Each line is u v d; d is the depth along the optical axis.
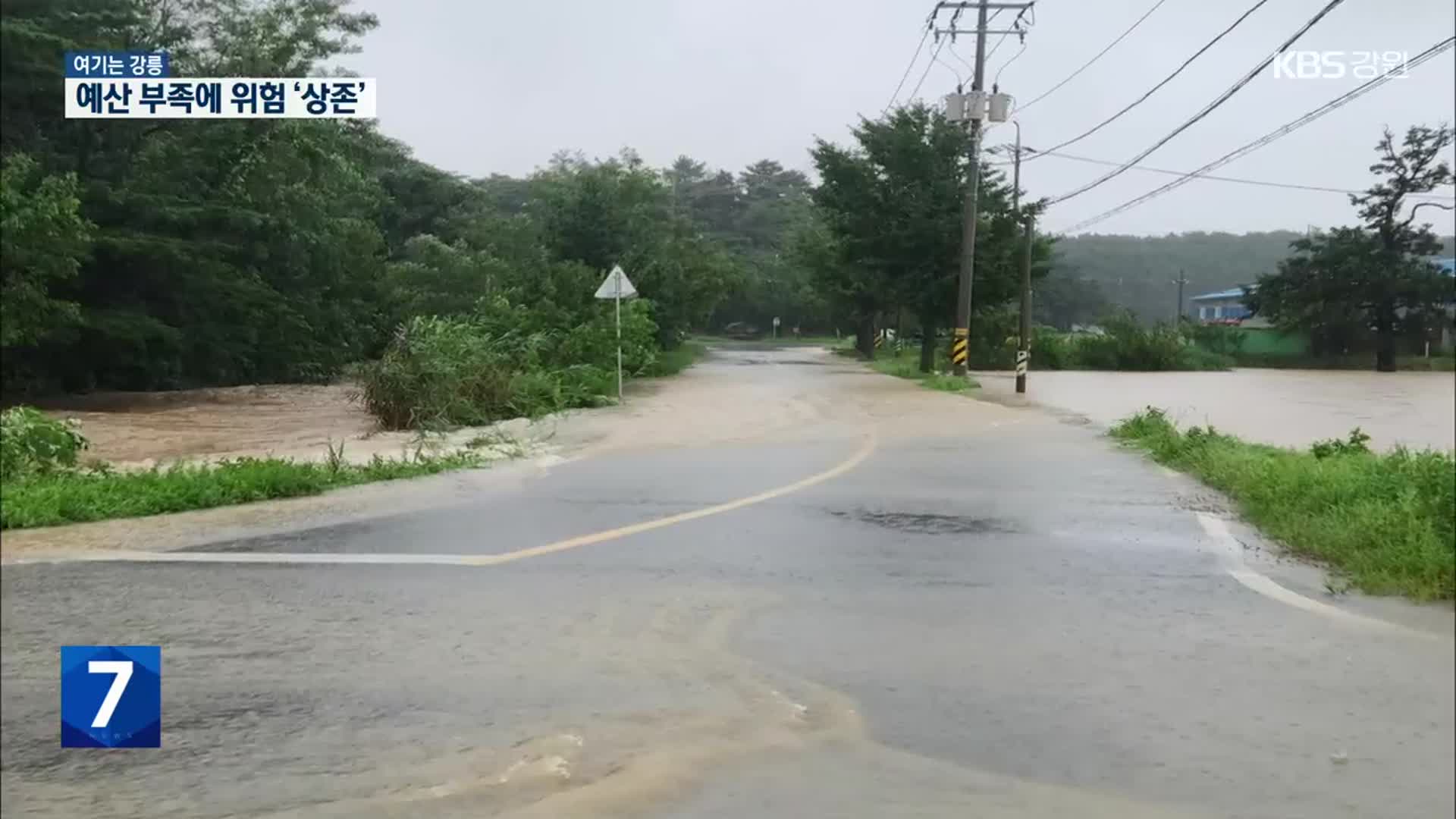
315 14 27.44
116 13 23.20
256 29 26.31
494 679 5.15
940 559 7.70
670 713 4.77
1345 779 4.18
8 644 5.59
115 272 24.91
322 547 7.95
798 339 95.81
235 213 25.81
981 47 29.59
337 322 32.31
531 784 4.09
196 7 26.17
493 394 18.58
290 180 28.88
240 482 10.05
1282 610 6.41
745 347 73.50
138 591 6.64
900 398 24.39
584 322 29.20
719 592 6.70
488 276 33.66
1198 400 27.67
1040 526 9.00
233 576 7.01
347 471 11.34
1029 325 36.97
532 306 29.34
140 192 24.58
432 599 6.49
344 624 5.97
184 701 4.86
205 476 10.26
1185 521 9.30
